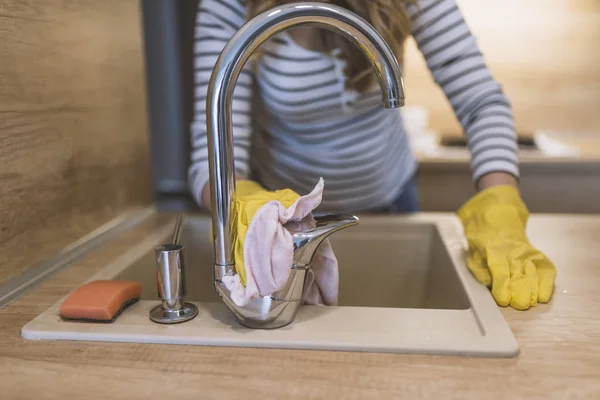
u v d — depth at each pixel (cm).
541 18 196
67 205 82
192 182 84
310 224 55
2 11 66
